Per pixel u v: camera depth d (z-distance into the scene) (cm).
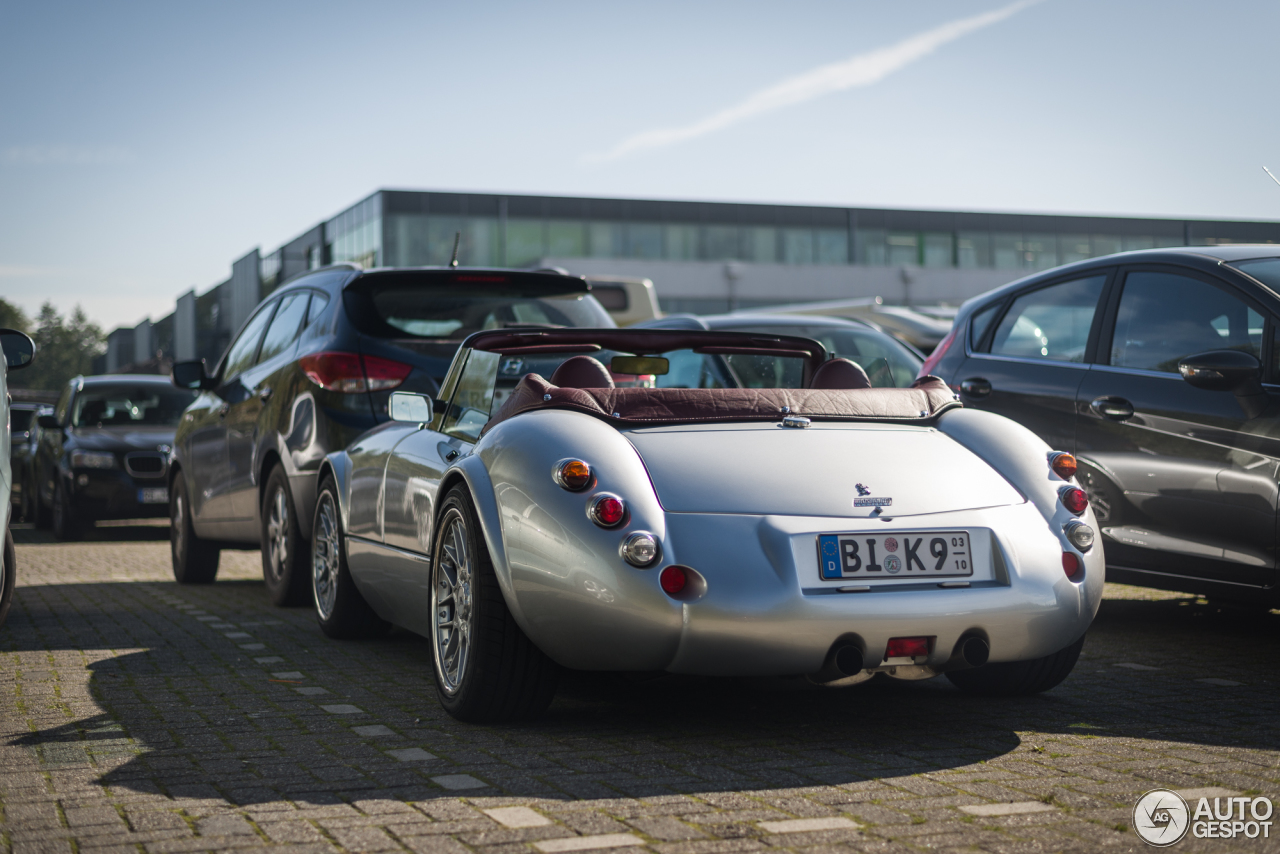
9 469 507
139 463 1327
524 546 356
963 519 360
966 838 269
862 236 5331
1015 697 423
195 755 347
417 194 4838
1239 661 492
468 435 442
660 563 337
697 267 5156
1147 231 5250
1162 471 517
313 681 464
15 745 360
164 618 645
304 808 294
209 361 5078
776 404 402
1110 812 288
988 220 5362
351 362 627
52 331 19638
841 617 338
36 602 722
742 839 269
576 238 5056
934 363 656
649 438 377
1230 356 477
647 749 353
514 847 264
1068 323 588
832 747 354
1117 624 589
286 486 659
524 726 384
